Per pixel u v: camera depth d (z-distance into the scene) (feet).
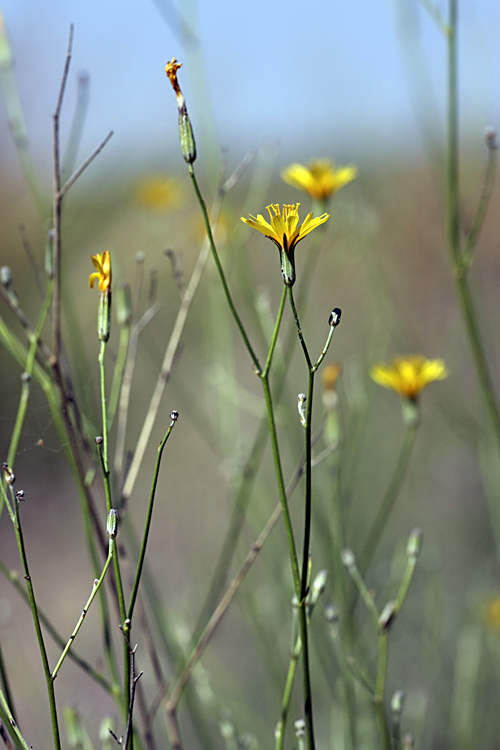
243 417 4.17
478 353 2.17
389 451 4.26
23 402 1.97
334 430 2.18
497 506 2.70
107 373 3.62
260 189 2.52
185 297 2.09
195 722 2.23
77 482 2.01
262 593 2.96
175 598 3.78
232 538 2.20
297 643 1.93
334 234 3.45
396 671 3.11
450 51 2.11
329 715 2.72
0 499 1.95
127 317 2.06
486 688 2.90
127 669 1.83
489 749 2.75
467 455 4.11
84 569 4.45
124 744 1.82
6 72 2.11
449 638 3.27
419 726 2.46
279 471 1.83
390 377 2.14
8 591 4.23
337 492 2.19
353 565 2.02
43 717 3.12
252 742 2.23
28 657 3.67
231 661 3.34
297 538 2.91
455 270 2.16
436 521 3.93
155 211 3.48
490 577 3.61
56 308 1.99
